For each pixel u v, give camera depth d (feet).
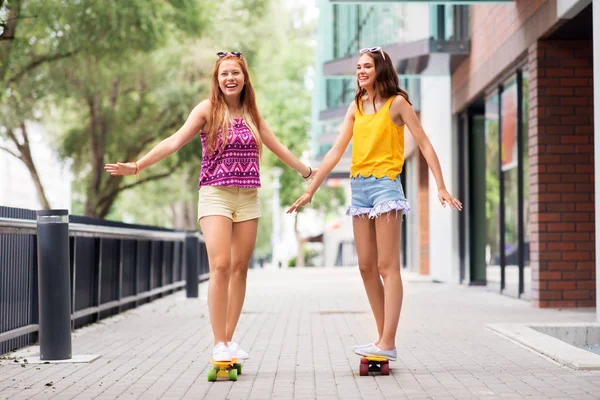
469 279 61.00
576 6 34.65
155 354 25.85
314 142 101.81
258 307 43.21
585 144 40.57
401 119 21.56
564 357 22.79
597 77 31.96
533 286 41.68
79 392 19.44
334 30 68.74
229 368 20.97
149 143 87.51
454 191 61.52
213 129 21.24
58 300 24.49
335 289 59.88
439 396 18.48
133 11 69.31
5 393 19.40
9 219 25.07
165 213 142.82
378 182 21.40
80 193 95.50
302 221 209.97
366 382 20.34
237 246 21.68
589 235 40.60
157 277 52.34
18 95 74.08
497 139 52.26
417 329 31.53
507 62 45.62
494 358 24.00
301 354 25.35
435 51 54.85
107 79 76.28
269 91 161.58
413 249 90.84
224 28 87.71
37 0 66.13
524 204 45.83
